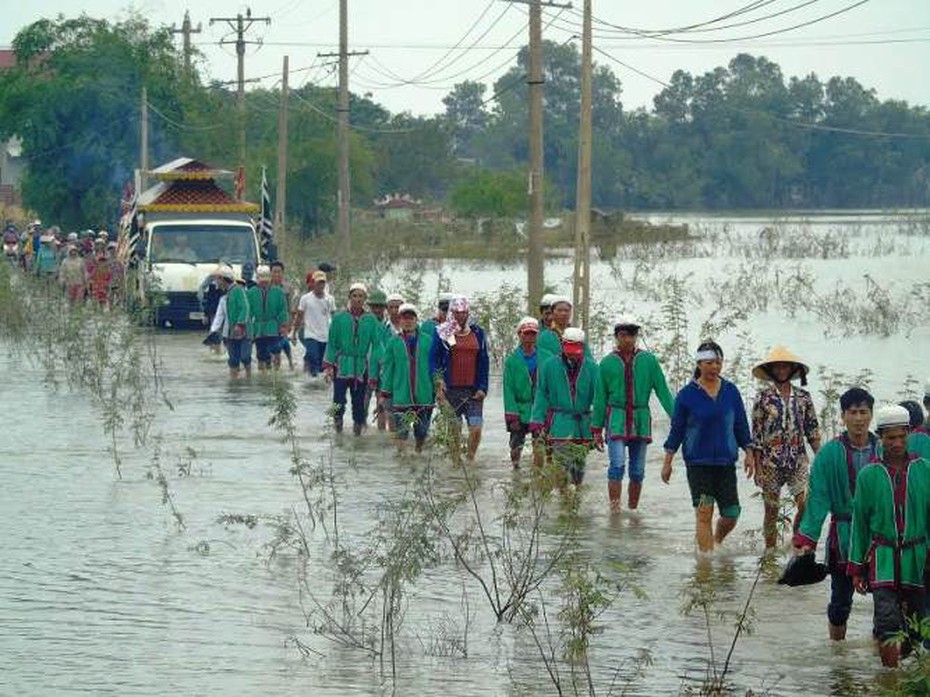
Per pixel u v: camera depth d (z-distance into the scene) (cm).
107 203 10050
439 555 2288
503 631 1995
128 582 2222
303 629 1997
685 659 1877
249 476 3023
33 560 2347
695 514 2650
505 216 14925
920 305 6562
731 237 13212
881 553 1786
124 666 1836
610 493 2700
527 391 2983
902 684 1587
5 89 10162
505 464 3148
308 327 4509
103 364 4294
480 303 5128
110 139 10100
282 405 3050
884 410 1786
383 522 2342
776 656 1883
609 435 2688
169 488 2902
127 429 3603
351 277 6400
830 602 1967
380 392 3447
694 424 2395
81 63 10100
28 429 3591
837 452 1903
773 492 2356
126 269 6141
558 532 2238
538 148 4922
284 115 8588
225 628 1997
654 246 12150
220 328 4744
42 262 7825
